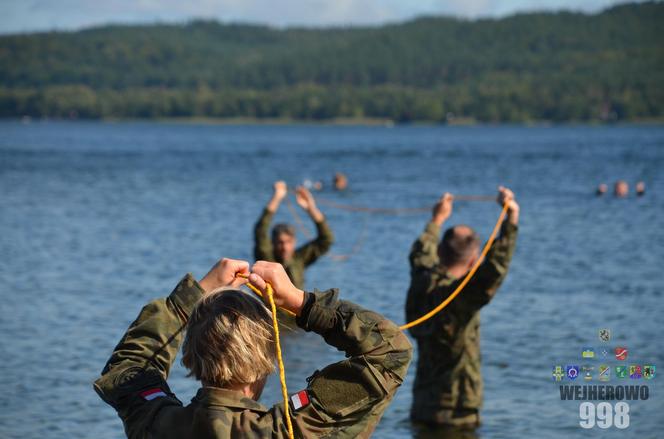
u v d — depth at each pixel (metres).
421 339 9.38
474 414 9.35
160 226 31.00
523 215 34.91
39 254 23.91
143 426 3.62
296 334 13.45
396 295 17.89
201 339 3.51
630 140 140.75
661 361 12.19
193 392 10.89
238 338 3.48
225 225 31.38
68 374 11.81
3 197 43.06
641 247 25.33
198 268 21.78
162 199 42.25
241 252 24.61
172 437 3.54
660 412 9.90
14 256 23.47
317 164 76.81
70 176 59.09
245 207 38.31
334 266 21.81
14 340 13.71
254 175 61.72
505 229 8.50
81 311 16.09
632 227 30.67
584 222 32.41
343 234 28.95
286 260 13.13
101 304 16.84
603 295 17.59
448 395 9.34
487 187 50.47
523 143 129.38
